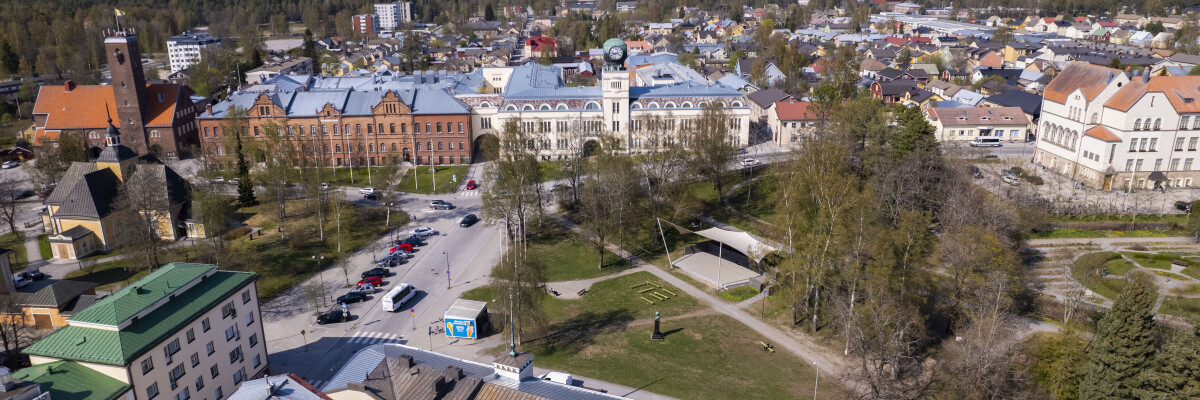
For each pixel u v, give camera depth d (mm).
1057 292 105000
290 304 106750
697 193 155875
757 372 87625
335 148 186750
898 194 122438
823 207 95562
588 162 155000
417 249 129750
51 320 93188
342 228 138875
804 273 95125
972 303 94875
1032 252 119000
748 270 116750
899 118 144250
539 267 100750
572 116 189375
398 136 186500
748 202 148375
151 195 117875
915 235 93625
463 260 124438
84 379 64562
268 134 164875
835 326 95000
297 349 93625
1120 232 126250
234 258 112062
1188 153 147500
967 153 165875
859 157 140375
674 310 105062
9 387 57688
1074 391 76312
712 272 116125
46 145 180750
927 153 131750
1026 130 192875
